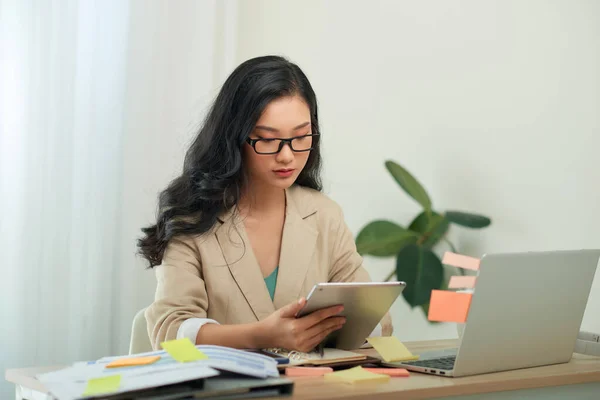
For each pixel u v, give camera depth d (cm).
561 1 311
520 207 315
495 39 320
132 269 267
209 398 99
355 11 320
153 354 118
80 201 259
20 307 250
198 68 278
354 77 320
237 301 162
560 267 136
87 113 259
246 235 166
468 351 125
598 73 304
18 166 249
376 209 324
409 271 301
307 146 156
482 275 122
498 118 319
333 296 125
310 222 175
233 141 159
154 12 271
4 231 249
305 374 123
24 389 126
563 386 134
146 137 270
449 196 324
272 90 153
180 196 167
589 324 302
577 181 305
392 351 139
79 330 259
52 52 252
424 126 326
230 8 289
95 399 94
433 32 326
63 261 256
